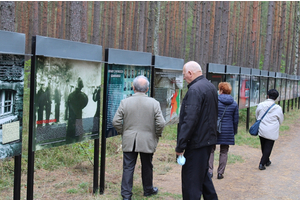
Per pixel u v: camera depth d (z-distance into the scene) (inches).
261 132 222.5
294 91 698.8
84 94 142.4
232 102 195.8
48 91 124.3
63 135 132.9
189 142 127.3
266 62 588.1
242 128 399.9
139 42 548.4
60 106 130.3
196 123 122.5
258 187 189.0
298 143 335.6
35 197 150.5
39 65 119.3
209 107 126.6
